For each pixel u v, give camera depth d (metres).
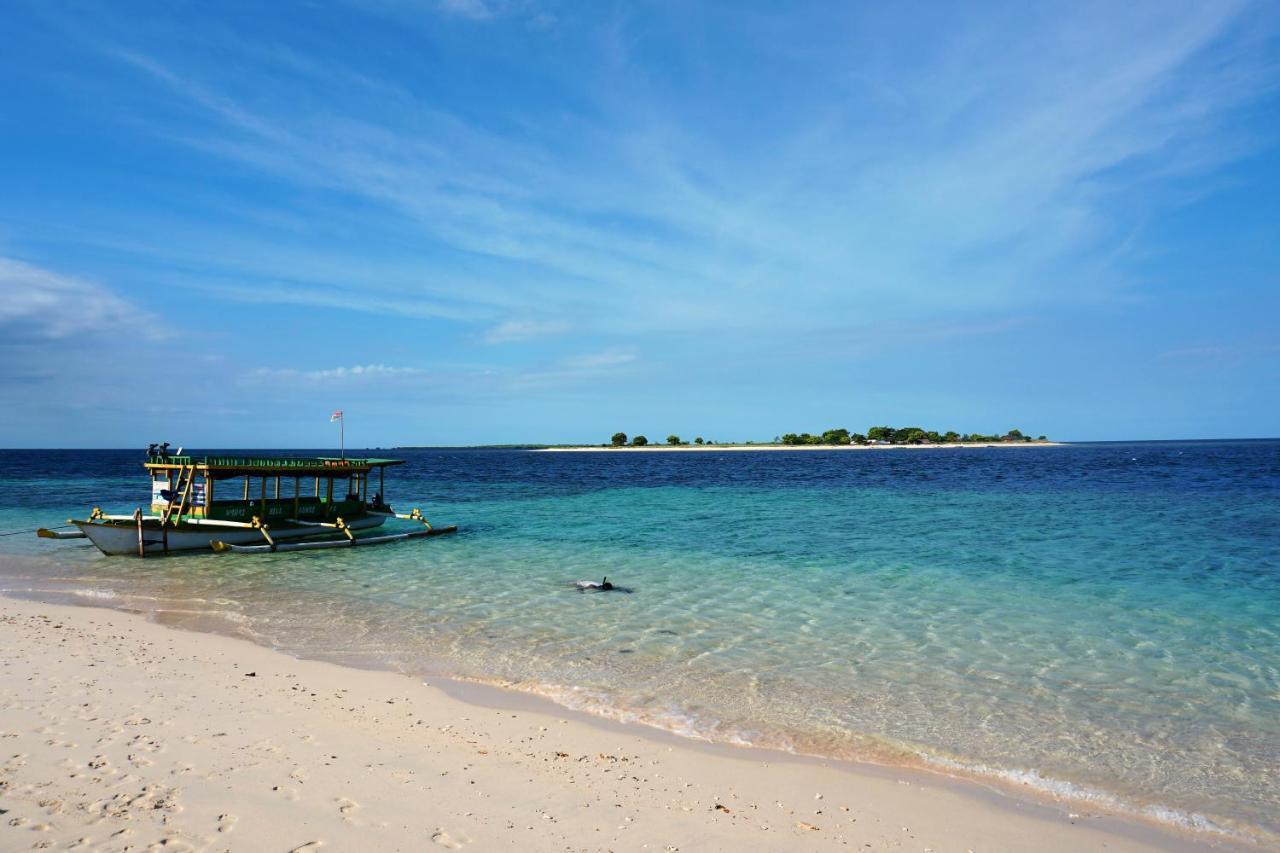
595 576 21.88
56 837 6.57
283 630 15.84
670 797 8.20
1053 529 30.95
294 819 7.16
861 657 13.80
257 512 28.67
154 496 28.25
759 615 17.00
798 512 39.47
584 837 7.14
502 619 16.77
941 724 10.67
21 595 19.84
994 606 17.70
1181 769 9.28
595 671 13.01
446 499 50.78
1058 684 12.33
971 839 7.54
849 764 9.33
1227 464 95.12
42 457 178.00
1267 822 8.04
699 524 34.47
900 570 22.33
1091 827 7.87
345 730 9.85
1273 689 12.09
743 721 10.75
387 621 16.62
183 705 10.48
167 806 7.28
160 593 19.94
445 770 8.63
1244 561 23.09
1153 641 14.75
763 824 7.65
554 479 78.88
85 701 10.41
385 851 6.63
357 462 32.28
